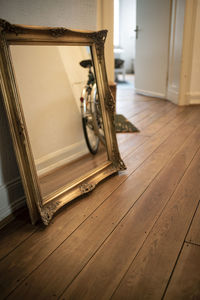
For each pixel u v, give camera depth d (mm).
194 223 1326
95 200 1555
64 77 1564
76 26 1898
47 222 1315
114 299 920
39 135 1413
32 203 1322
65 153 1606
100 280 1000
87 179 1663
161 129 2920
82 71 1703
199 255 1114
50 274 1033
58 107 1540
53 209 1387
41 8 1547
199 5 3695
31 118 1359
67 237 1247
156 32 4508
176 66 4117
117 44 9266
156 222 1341
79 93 1705
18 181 1438
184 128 2926
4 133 1321
